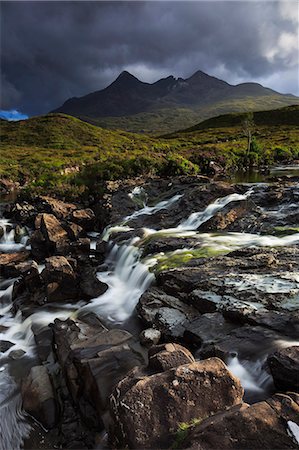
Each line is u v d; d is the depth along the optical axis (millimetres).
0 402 9719
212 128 190750
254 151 74875
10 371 11156
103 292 16156
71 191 39031
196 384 6770
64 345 11227
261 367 8773
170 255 17609
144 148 119688
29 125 177375
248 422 5840
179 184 35031
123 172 43125
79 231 25344
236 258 15391
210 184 29156
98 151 122062
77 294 16156
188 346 10773
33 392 9367
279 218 21188
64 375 10047
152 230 24109
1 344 12727
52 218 25562
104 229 27812
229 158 66250
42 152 119125
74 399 9297
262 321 10133
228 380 6902
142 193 34062
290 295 11125
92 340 10977
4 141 154375
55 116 189500
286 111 190000
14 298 16922
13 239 28938
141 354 10070
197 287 12945
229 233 20922
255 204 24062
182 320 11734
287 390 7766
